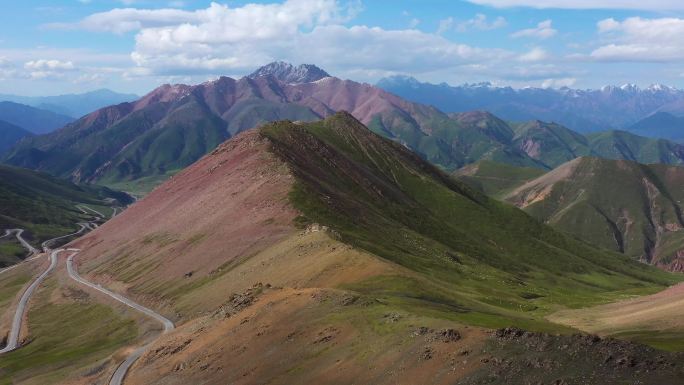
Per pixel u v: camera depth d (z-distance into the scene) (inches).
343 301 3309.5
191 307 5378.9
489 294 5807.1
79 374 4409.5
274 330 3280.0
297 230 6250.0
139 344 4643.2
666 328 3607.3
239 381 2940.5
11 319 7145.7
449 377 2169.0
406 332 2657.5
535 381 1962.4
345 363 2637.8
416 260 6417.3
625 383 1824.6
